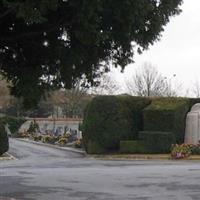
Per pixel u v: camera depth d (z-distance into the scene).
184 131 42.69
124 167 28.05
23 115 92.00
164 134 40.91
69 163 32.19
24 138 78.25
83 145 44.81
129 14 9.10
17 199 15.16
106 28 9.45
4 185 19.06
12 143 60.97
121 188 17.94
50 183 19.73
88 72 10.86
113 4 8.90
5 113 88.19
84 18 8.85
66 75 10.72
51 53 10.38
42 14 8.66
